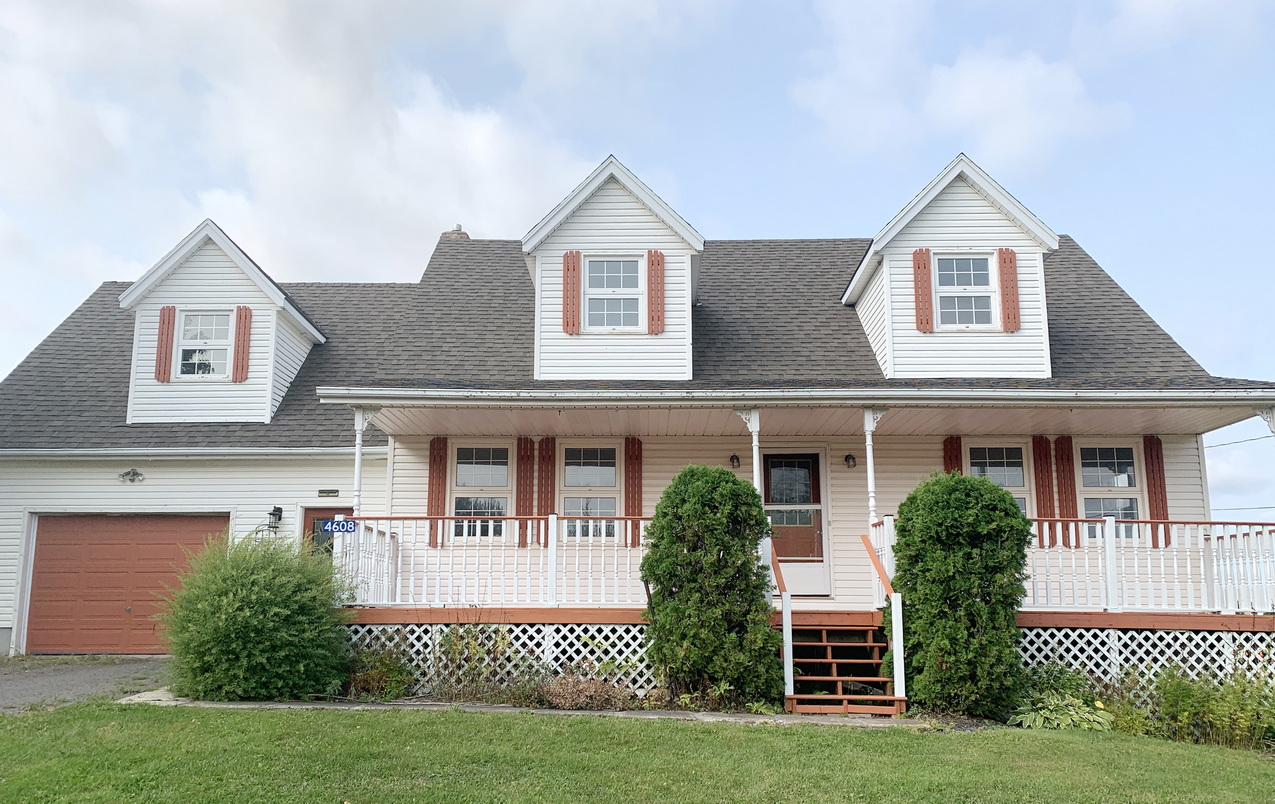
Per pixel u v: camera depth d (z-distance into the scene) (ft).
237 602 29.35
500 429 42.27
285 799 18.45
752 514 30.53
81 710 26.91
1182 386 35.55
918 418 39.42
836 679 30.53
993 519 29.76
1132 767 22.70
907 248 44.14
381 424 40.93
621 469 43.70
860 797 19.44
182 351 48.14
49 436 45.70
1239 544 33.35
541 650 32.81
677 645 29.55
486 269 55.77
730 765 21.77
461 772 20.71
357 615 32.45
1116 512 42.96
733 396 35.47
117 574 45.68
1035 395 35.35
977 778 21.11
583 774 20.75
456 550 41.52
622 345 43.65
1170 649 32.27
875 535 35.99
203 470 46.21
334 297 59.00
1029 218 43.50
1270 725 27.48
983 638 28.76
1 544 45.34
